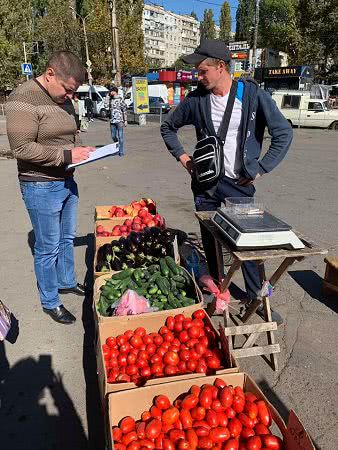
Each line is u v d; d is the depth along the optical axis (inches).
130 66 1556.3
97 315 117.6
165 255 156.1
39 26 1593.3
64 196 134.7
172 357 106.0
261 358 127.0
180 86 1942.7
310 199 300.2
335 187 339.0
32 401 110.6
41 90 117.3
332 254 200.5
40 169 126.2
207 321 116.8
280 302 159.5
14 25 1168.2
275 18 1627.7
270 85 1071.6
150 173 395.2
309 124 833.5
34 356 128.3
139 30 1563.7
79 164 123.8
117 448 79.8
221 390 91.0
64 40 1502.2
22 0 1205.1
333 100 1216.2
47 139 122.4
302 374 119.8
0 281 175.3
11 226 241.8
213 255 147.6
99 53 1483.8
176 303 124.5
